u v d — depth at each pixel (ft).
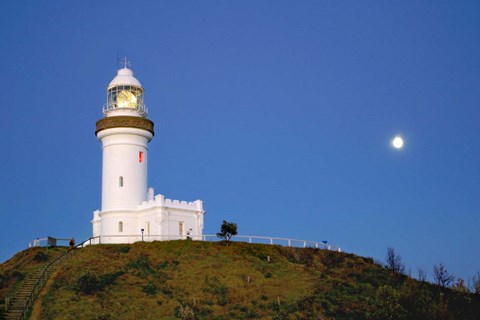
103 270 191.11
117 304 165.68
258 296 181.78
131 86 265.75
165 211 239.91
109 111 261.03
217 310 169.58
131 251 214.90
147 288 180.55
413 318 176.65
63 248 225.15
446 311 184.85
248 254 218.79
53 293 168.45
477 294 205.57
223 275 197.16
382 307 180.34
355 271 215.72
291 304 175.22
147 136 257.96
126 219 246.68
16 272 191.11
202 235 232.32
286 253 225.76
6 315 152.25
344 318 170.09
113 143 253.44
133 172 251.80
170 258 209.67
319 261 223.51
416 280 213.05
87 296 168.96
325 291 189.47
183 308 166.91
